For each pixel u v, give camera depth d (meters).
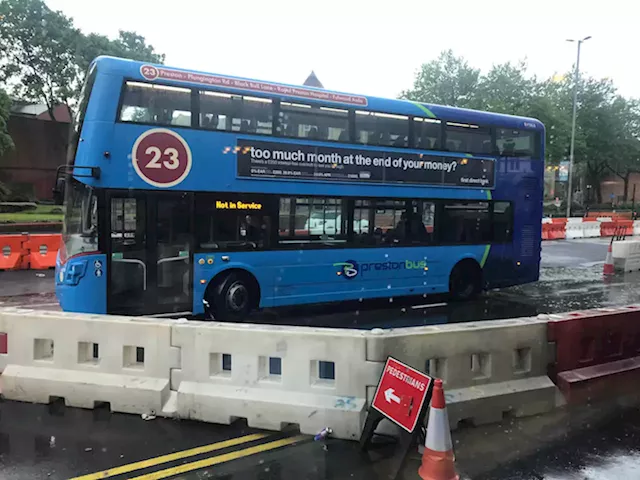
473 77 44.62
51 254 14.68
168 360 4.96
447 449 3.70
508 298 11.94
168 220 8.00
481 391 4.84
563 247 23.72
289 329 4.76
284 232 8.95
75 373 5.16
